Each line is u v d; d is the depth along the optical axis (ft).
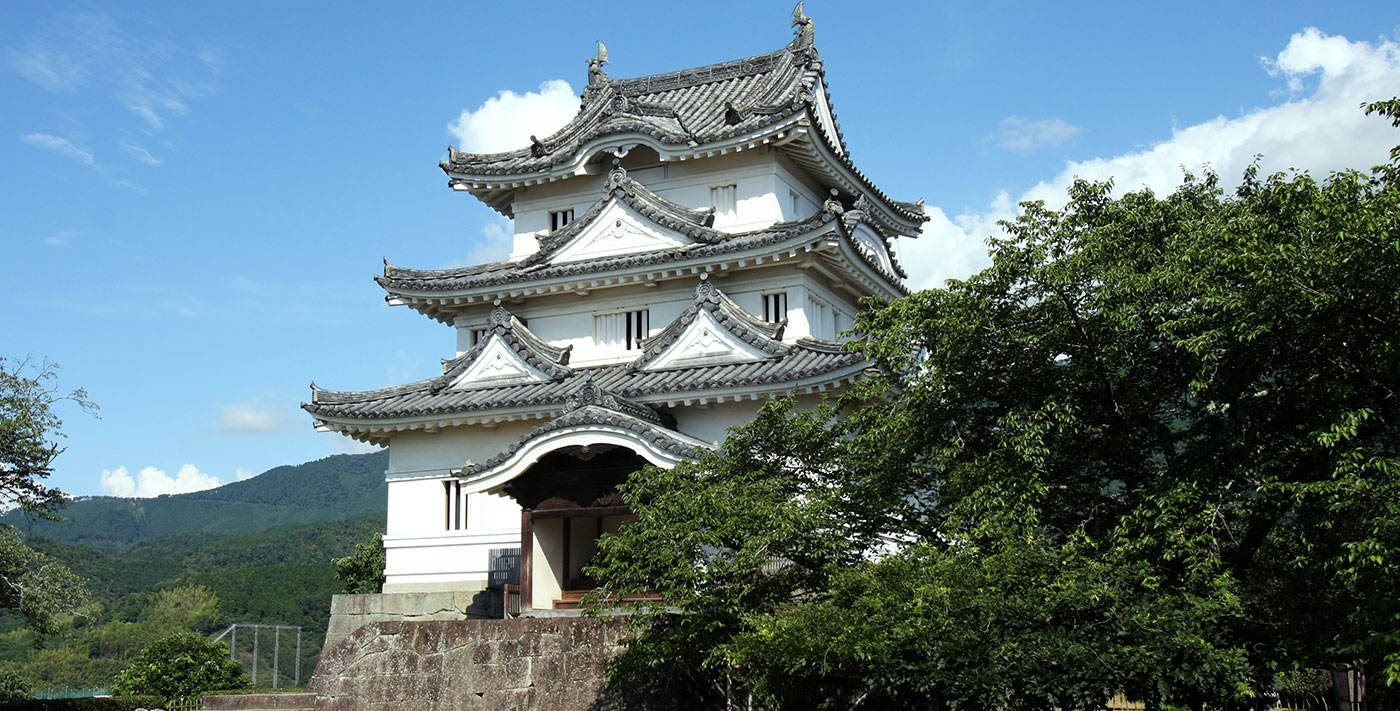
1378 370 55.52
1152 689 53.52
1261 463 58.08
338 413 107.96
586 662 76.38
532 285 111.34
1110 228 63.26
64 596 110.42
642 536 64.59
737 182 115.44
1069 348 63.21
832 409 71.72
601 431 84.28
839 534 64.34
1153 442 65.51
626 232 112.47
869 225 119.65
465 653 80.07
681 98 134.41
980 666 52.49
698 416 100.42
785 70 129.29
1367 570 51.90
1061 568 55.01
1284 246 54.24
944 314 64.90
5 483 105.91
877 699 66.85
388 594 102.89
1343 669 69.72
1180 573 58.80
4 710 110.42
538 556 89.10
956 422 65.10
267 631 314.76
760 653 58.13
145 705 123.34
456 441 108.88
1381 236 52.06
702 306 102.89
